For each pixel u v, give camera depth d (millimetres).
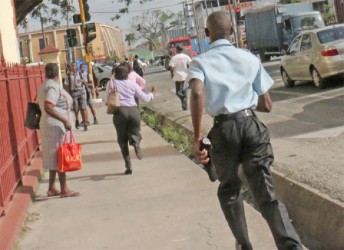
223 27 4363
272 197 4066
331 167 7141
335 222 5477
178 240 5449
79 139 13414
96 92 26938
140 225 6043
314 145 8820
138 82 10969
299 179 6723
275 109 13562
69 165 7371
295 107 13477
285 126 11047
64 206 7129
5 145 7098
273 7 36250
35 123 7551
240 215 4406
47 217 6688
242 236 4406
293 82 18250
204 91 4215
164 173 8578
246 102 4227
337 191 5988
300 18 34219
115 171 9109
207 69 4215
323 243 5555
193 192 7227
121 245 5457
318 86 16312
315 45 16125
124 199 7227
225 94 4180
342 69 15555
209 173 4449
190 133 12312
